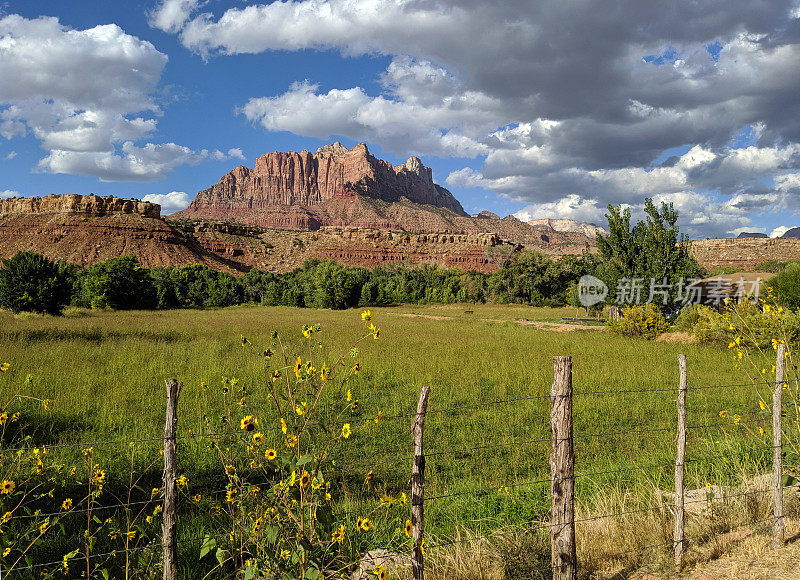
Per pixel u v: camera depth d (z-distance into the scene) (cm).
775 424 432
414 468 325
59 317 3897
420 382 1284
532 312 5747
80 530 477
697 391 1155
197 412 943
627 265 2964
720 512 466
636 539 427
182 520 498
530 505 541
